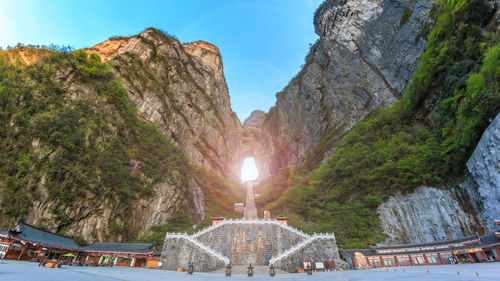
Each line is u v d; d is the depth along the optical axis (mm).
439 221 27062
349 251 25547
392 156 35969
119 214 32781
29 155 26078
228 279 14031
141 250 25391
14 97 29016
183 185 48375
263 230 27641
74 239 26031
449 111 31203
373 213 33312
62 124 30125
